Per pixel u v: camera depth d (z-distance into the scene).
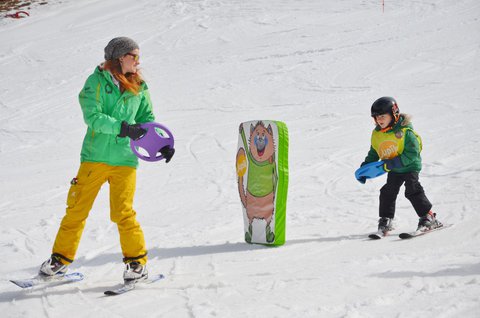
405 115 7.51
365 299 5.14
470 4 37.19
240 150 8.03
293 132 17.77
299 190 11.20
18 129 22.31
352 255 6.76
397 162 7.43
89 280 6.45
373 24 35.62
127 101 5.95
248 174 7.88
